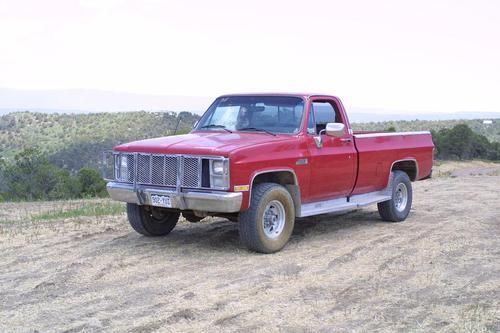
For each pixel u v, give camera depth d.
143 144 7.55
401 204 10.11
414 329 4.76
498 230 9.16
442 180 18.75
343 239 8.42
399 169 10.66
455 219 10.25
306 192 8.03
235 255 7.34
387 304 5.41
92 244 8.00
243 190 6.92
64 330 4.71
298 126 8.02
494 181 18.16
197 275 6.38
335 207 8.46
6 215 11.28
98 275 6.38
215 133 8.23
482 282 6.16
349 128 8.88
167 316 5.04
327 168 8.28
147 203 7.43
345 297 5.61
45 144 113.06
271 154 7.36
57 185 26.22
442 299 5.57
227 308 5.26
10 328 4.78
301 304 5.39
